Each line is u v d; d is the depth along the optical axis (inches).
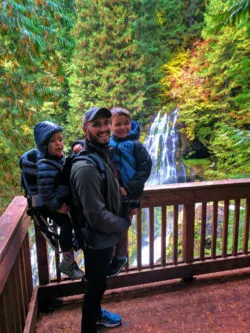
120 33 530.0
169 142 503.5
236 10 115.5
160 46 544.7
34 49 160.6
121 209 60.3
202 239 96.0
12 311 57.8
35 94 186.9
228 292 90.7
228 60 344.2
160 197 87.9
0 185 218.7
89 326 63.4
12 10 150.3
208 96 421.4
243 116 315.6
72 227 62.2
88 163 51.6
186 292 91.0
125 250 86.6
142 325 76.6
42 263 83.1
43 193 53.6
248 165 190.9
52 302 84.7
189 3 551.8
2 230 56.4
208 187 91.3
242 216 214.2
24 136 215.9
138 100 519.5
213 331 74.4
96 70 528.1
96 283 60.8
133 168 62.8
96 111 52.1
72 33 518.9
